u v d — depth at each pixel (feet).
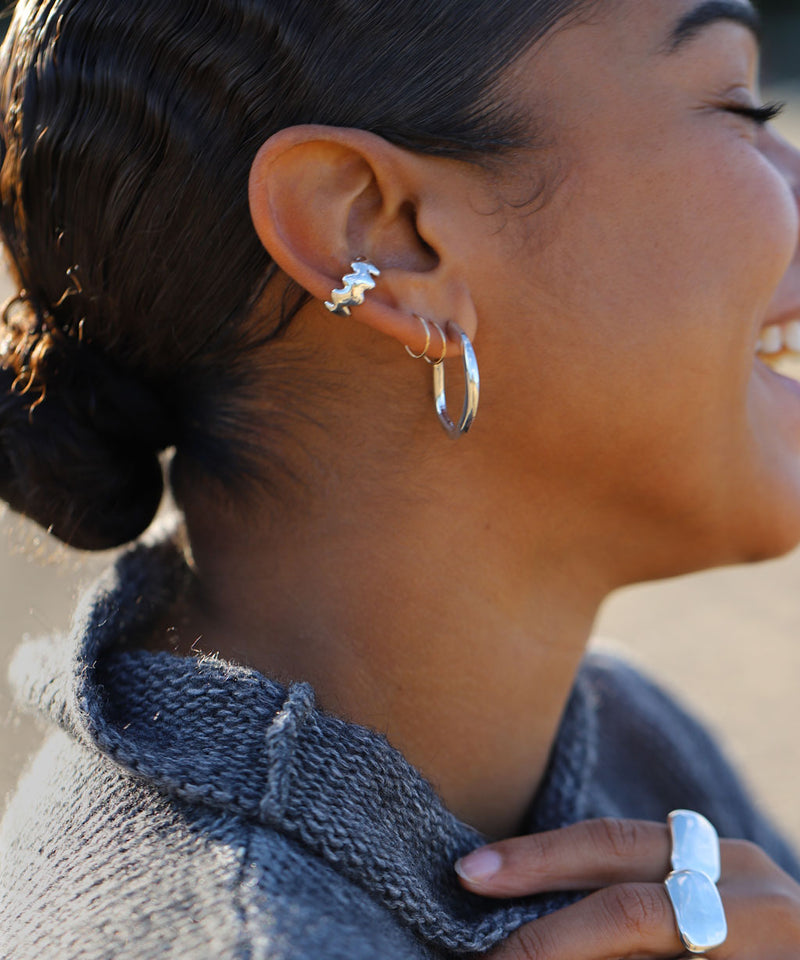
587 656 4.95
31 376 3.32
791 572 12.88
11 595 4.20
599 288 3.12
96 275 3.19
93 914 2.49
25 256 3.32
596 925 3.06
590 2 3.08
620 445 3.26
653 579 3.77
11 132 3.19
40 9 3.11
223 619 3.37
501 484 3.31
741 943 3.16
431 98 3.01
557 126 3.08
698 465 3.37
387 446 3.24
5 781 3.82
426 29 2.97
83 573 4.04
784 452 3.62
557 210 3.10
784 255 3.26
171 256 3.10
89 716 2.83
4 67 3.23
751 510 3.59
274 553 3.34
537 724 3.67
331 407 3.24
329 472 3.27
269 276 3.12
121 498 3.48
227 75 2.94
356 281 2.94
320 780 2.72
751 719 9.87
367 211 3.09
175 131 2.97
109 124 3.01
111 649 3.29
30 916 2.66
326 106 2.99
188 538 3.52
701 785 4.66
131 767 2.70
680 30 3.14
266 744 2.73
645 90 3.12
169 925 2.38
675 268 3.13
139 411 3.37
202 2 2.93
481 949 2.90
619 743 4.64
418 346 3.02
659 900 3.13
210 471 3.36
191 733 2.82
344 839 2.65
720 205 3.15
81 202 3.11
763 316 3.33
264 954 2.24
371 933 2.48
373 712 3.29
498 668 3.48
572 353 3.15
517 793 3.69
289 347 3.22
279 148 2.90
